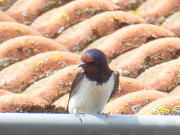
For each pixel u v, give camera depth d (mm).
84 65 8789
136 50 11422
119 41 11758
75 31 12539
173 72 10602
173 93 10266
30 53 11320
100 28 12477
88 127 7191
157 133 7215
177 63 10758
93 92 8969
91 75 8891
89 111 9211
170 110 8766
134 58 11141
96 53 8805
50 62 10820
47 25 12852
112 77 9008
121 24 12695
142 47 11422
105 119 7223
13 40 11453
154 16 13641
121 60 11320
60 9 13320
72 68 10391
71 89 9188
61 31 12734
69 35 12477
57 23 12844
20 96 8992
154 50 11242
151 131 7215
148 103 9320
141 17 13625
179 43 11445
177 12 13766
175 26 13219
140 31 12039
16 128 7031
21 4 13906
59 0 13828
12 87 10383
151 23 13531
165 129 7188
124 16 12836
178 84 10500
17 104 8844
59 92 10133
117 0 14164
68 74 10297
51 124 7086
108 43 11719
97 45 12062
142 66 11023
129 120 7223
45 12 13562
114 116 7242
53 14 13250
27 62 10820
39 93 10070
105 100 9164
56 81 10227
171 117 7203
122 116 7258
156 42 11430
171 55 11281
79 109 9164
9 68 10875
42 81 10422
